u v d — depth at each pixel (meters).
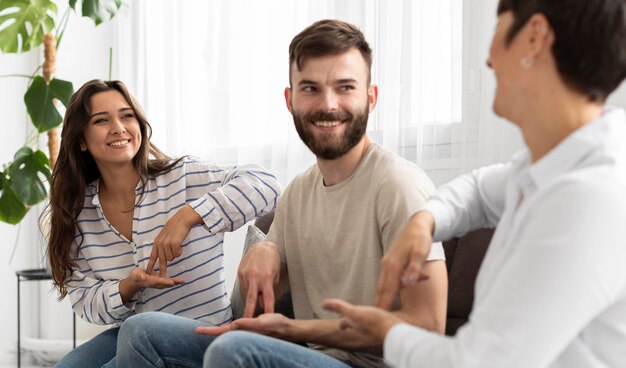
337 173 1.60
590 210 0.89
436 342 0.99
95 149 2.07
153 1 3.50
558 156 0.98
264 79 3.14
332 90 1.53
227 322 2.07
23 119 3.92
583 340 0.97
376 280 1.48
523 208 0.97
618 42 0.97
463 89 2.38
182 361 1.51
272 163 3.07
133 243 2.09
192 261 2.05
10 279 3.85
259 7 3.14
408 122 2.58
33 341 3.83
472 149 2.36
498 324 0.92
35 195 3.25
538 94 1.00
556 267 0.89
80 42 3.85
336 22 1.58
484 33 2.34
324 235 1.60
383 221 1.46
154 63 3.49
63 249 2.12
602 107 1.04
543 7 0.97
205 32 3.38
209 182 2.12
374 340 1.39
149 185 2.10
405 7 2.57
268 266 1.59
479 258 1.76
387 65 2.61
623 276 0.90
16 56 3.88
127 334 1.54
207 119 3.34
